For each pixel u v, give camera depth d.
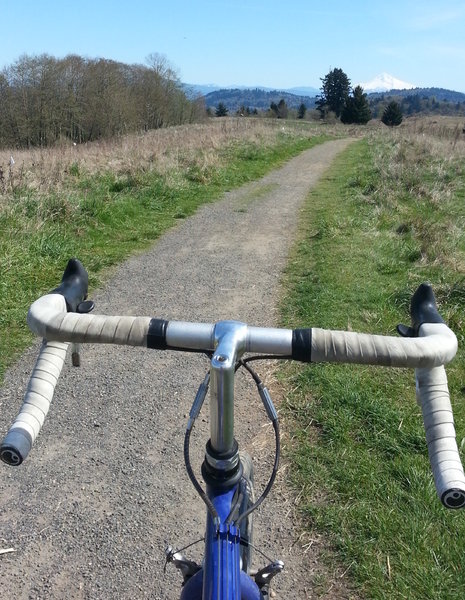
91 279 6.32
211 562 1.23
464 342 4.69
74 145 17.48
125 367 4.54
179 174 12.20
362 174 13.95
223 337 1.20
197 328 1.25
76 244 7.27
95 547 2.82
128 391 4.21
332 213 9.79
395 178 12.67
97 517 3.01
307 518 2.92
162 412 3.96
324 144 25.91
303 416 3.77
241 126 26.86
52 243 6.86
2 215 7.17
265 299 5.92
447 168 14.81
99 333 1.25
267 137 21.70
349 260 6.93
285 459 3.37
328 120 62.72
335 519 2.87
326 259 7.01
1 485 3.23
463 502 1.07
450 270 6.46
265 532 2.84
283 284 6.36
